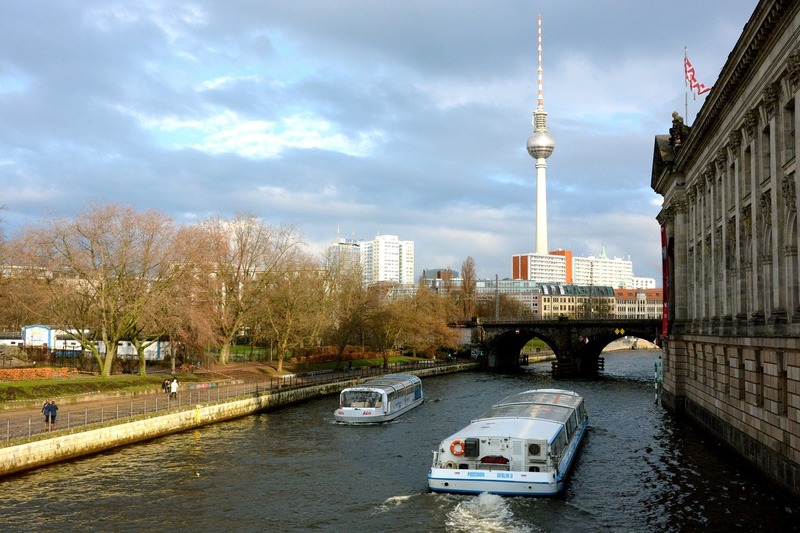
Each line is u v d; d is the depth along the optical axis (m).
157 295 74.94
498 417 47.41
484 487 39.81
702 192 63.91
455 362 143.75
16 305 74.88
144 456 50.81
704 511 36.56
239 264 98.25
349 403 69.75
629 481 43.41
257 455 51.69
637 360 181.00
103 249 72.69
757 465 42.38
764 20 37.41
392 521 35.88
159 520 36.25
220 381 83.94
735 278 49.91
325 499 39.94
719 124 54.03
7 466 43.81
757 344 41.81
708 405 58.50
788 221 36.84
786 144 37.50
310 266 114.94
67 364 86.12
